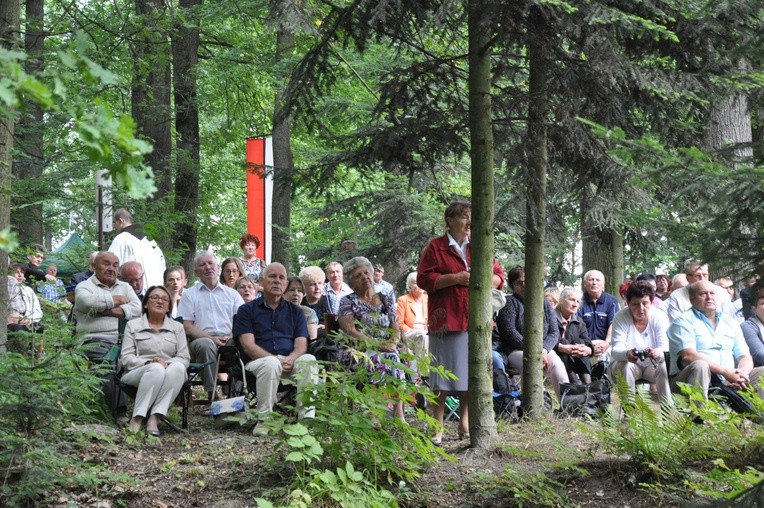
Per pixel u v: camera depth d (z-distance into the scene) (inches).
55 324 266.8
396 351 298.4
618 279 527.8
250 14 564.7
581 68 293.1
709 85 291.9
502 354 364.5
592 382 348.2
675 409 259.9
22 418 224.4
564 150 313.6
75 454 257.1
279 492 227.0
